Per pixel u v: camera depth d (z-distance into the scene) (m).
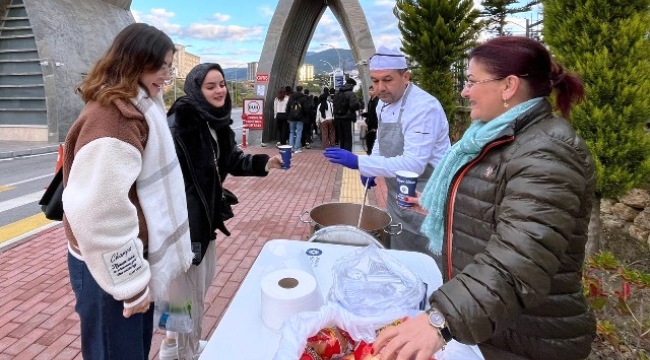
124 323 1.62
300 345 1.08
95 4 17.94
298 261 1.64
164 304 1.99
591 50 3.04
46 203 1.64
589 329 1.40
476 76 1.36
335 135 11.80
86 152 1.38
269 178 8.29
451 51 7.48
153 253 1.63
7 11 14.69
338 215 2.64
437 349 0.97
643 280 2.63
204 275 2.22
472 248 1.40
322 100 12.72
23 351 2.67
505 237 1.06
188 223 1.83
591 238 3.41
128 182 1.43
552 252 1.04
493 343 1.42
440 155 2.63
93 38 16.72
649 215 3.64
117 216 1.41
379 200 6.66
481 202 1.35
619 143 3.02
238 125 26.09
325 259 1.76
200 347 2.36
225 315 1.35
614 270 2.83
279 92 12.43
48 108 14.30
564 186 1.09
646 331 2.30
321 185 7.71
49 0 14.68
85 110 1.48
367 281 1.30
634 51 2.91
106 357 1.61
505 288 0.99
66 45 15.02
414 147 2.52
